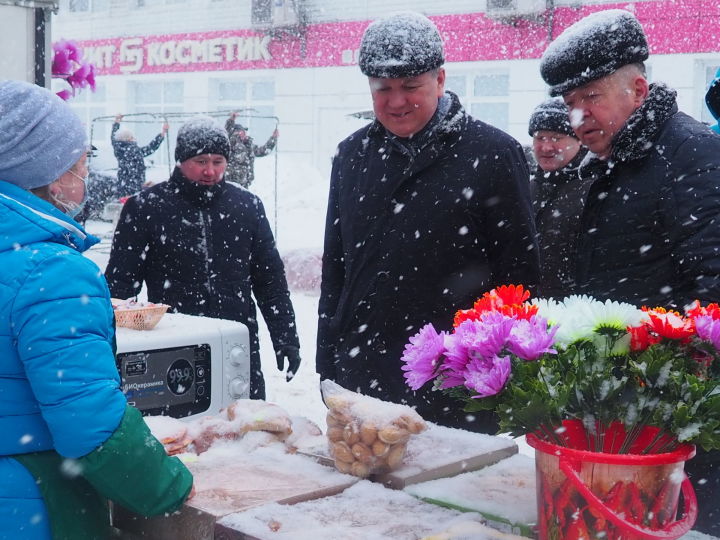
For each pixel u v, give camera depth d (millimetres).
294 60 18406
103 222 13297
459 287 2555
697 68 14133
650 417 1351
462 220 2520
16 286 1474
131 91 20938
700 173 2047
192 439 1917
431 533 1449
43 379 1457
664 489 1321
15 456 1538
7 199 1543
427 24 2477
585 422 1385
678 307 2029
